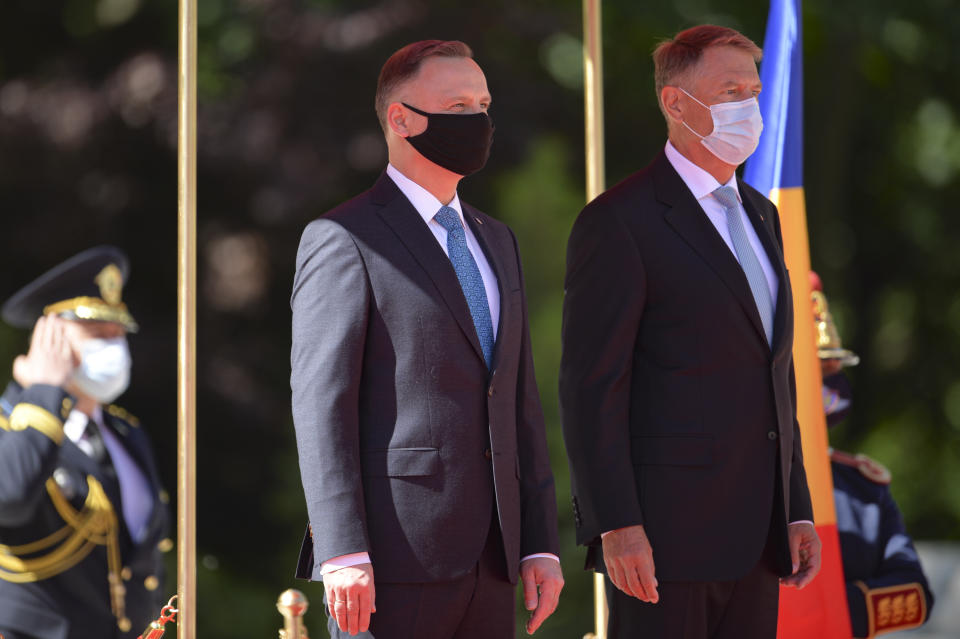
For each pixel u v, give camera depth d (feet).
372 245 37.47
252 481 131.23
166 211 139.33
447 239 38.81
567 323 40.06
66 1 144.46
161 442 132.05
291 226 134.00
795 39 49.62
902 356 184.14
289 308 138.00
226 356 135.33
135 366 132.46
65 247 138.21
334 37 132.77
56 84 137.80
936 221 182.09
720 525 38.81
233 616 120.67
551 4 147.23
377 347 37.11
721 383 39.14
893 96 175.32
